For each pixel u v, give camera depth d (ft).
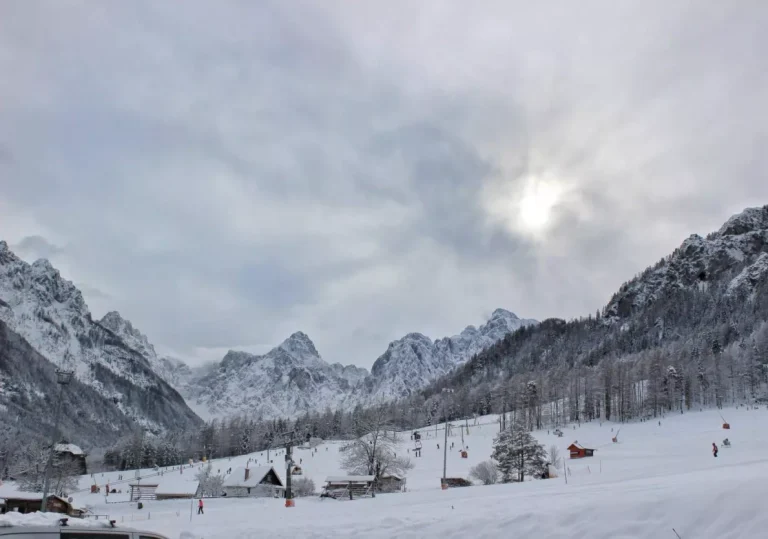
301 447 524.52
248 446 650.84
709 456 182.70
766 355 523.29
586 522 45.93
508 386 637.30
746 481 43.75
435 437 498.28
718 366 506.48
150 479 407.85
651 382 486.79
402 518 63.41
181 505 194.59
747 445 234.99
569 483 117.08
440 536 53.16
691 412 456.45
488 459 339.36
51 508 191.01
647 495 47.44
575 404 520.01
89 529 36.88
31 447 482.69
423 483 256.52
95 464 587.68
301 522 75.25
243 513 108.99
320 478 326.85
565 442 378.32
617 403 508.94
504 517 52.21
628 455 272.72
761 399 467.52
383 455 243.40
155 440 625.00
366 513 80.89
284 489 285.02
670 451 266.77
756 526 37.78
